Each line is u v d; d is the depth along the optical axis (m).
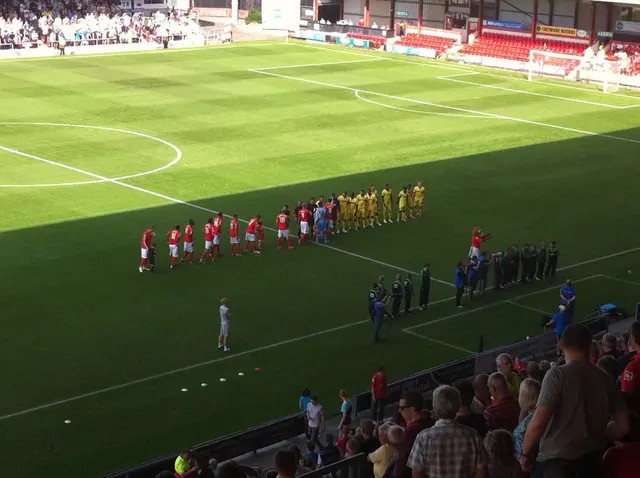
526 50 97.00
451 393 11.17
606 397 10.73
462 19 105.38
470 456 11.00
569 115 75.94
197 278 42.03
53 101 75.56
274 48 103.25
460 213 52.09
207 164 59.66
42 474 26.92
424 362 34.84
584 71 89.56
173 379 32.94
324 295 40.69
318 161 61.06
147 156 61.12
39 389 31.86
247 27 119.00
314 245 46.72
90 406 30.92
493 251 46.41
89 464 27.50
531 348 32.78
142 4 113.88
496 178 58.69
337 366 34.34
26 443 28.59
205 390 32.25
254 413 30.78
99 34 100.50
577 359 10.84
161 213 50.16
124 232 47.12
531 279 43.19
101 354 34.50
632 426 10.72
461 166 60.94
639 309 35.69
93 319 37.38
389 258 45.31
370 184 56.50
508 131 70.44
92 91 79.50
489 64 96.81
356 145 65.31
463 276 39.72
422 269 42.06
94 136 65.62
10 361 33.72
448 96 81.94
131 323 37.16
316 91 82.31
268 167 59.38
